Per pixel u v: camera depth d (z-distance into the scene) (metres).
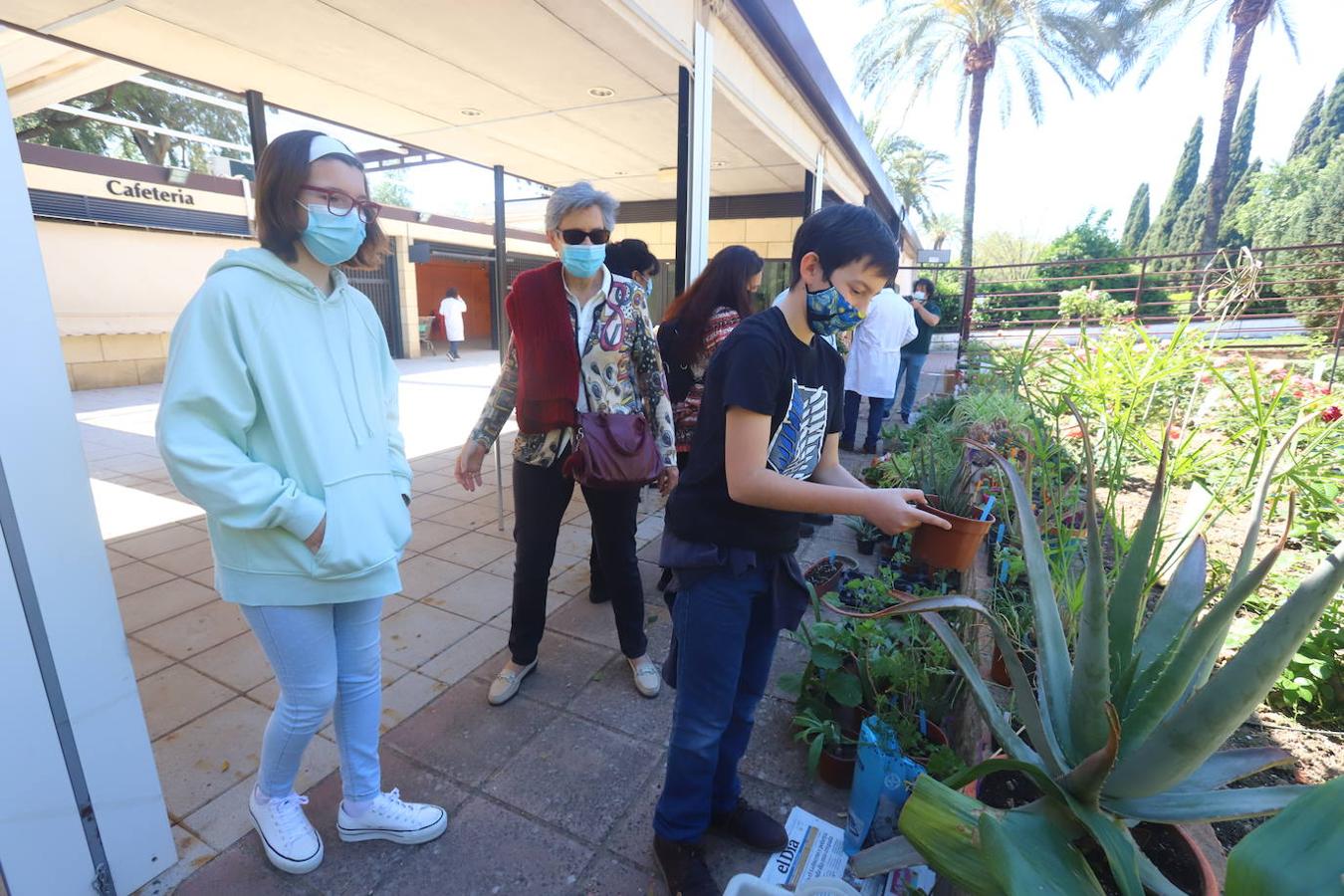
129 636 2.79
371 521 1.51
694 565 1.46
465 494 4.73
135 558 3.56
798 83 5.88
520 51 4.12
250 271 1.35
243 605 1.46
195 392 1.25
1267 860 0.89
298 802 1.76
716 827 1.85
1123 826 1.22
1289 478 2.83
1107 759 1.09
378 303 14.34
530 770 2.09
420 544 3.82
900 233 13.46
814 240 1.34
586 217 2.09
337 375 1.47
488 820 1.90
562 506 2.32
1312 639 2.10
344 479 1.46
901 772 1.69
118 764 1.54
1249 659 1.03
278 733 1.59
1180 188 27.75
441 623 2.95
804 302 1.40
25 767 1.37
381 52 4.16
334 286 1.54
